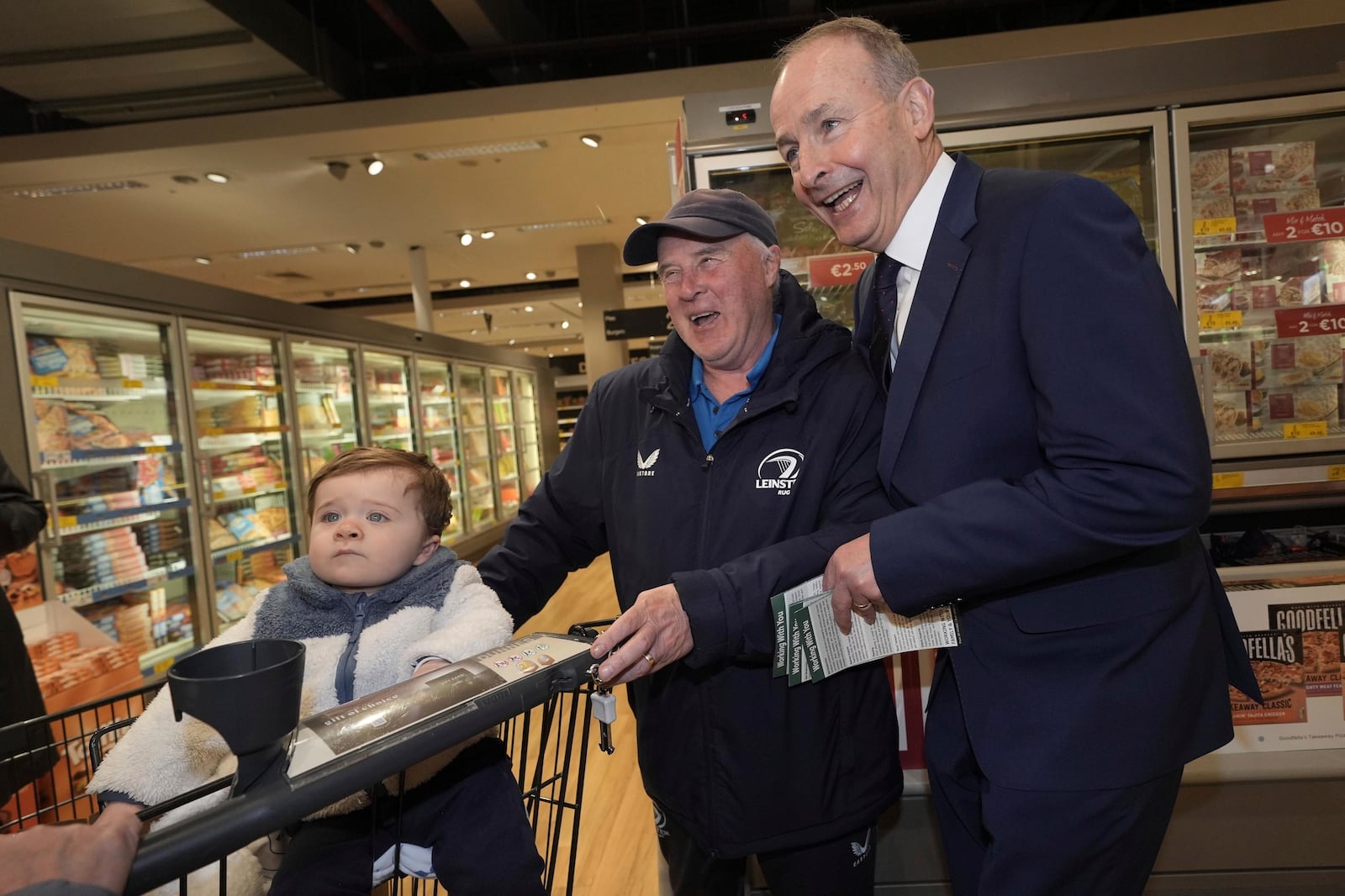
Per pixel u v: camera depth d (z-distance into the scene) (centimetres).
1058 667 103
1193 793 192
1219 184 204
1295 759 189
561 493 148
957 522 96
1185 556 107
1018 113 192
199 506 418
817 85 108
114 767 89
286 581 111
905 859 192
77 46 471
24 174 577
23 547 199
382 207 733
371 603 106
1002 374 102
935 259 108
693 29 589
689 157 200
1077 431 92
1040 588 104
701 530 126
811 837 121
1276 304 212
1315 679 190
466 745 104
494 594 113
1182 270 195
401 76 625
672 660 104
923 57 517
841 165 109
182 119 563
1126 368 90
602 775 273
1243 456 196
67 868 54
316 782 66
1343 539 201
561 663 89
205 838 60
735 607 106
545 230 882
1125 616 101
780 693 121
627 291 1316
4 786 122
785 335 128
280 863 101
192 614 423
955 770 123
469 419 865
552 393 1182
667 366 136
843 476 124
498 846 99
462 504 803
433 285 1170
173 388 407
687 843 136
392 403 693
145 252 830
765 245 130
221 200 672
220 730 61
